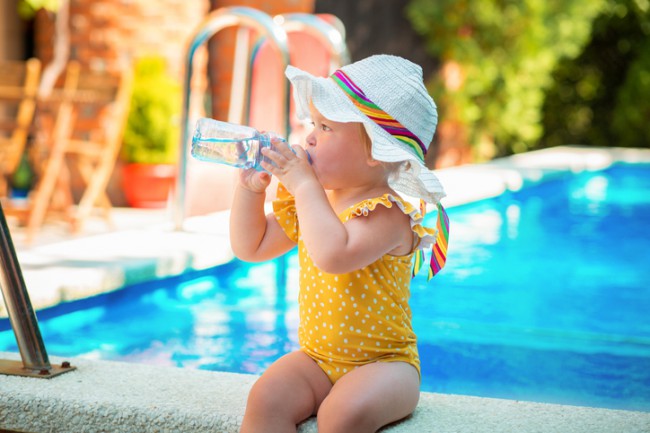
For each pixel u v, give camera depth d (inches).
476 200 282.5
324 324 86.4
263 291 179.3
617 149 451.5
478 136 439.5
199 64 317.4
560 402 114.9
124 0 308.0
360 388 79.7
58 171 244.8
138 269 164.7
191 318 157.6
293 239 92.7
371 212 84.6
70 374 95.0
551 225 269.9
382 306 85.9
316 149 87.7
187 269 177.5
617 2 482.6
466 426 82.5
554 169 336.2
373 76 87.8
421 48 424.8
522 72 439.5
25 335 94.4
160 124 296.7
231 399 88.0
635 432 81.2
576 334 150.1
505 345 142.3
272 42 203.0
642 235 254.8
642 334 150.8
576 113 506.9
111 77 253.3
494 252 223.6
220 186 252.4
